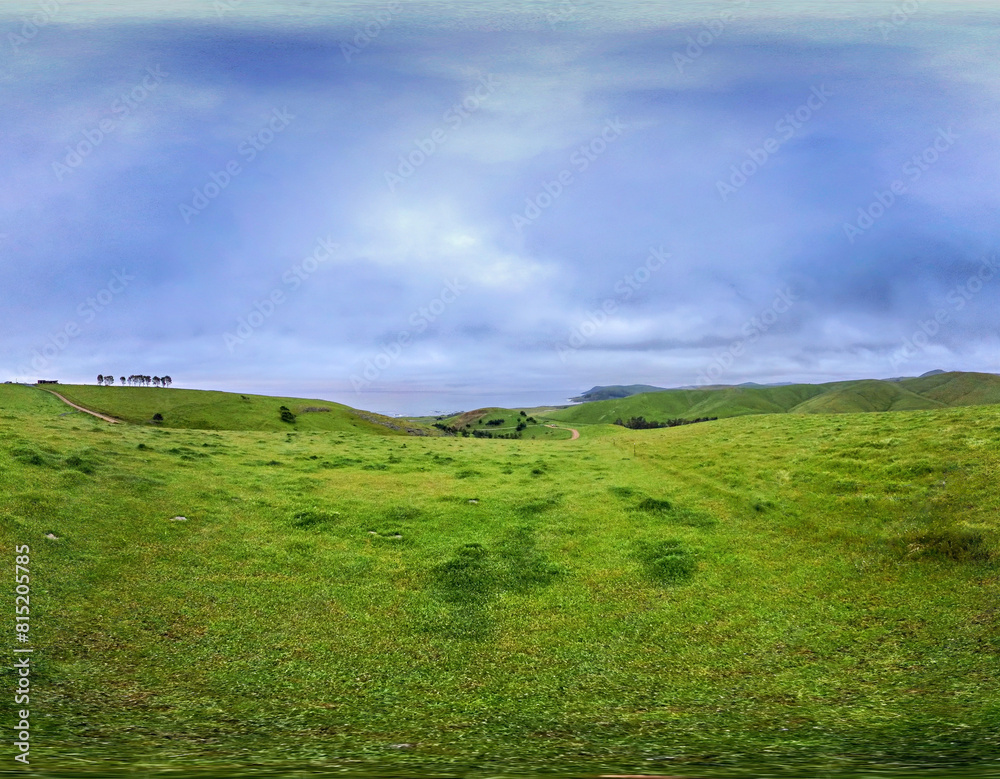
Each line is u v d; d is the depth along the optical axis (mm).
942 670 13047
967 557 18953
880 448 32406
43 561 18250
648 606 17906
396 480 33562
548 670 14195
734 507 26859
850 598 17828
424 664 14516
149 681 13078
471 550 22016
